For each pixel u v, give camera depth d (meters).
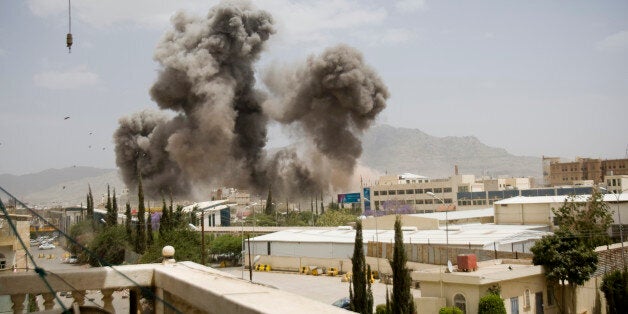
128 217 68.56
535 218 64.12
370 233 68.19
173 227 49.88
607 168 151.50
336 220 102.50
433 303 31.42
